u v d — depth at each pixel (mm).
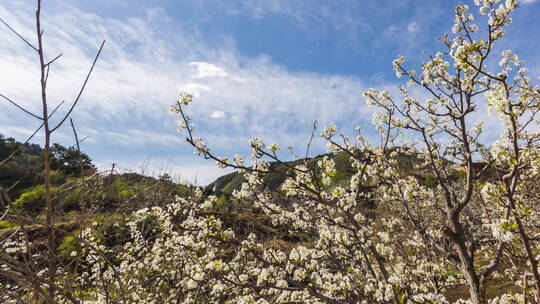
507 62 4770
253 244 5250
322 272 4805
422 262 5492
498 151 3896
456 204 4336
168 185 10688
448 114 4324
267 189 5504
